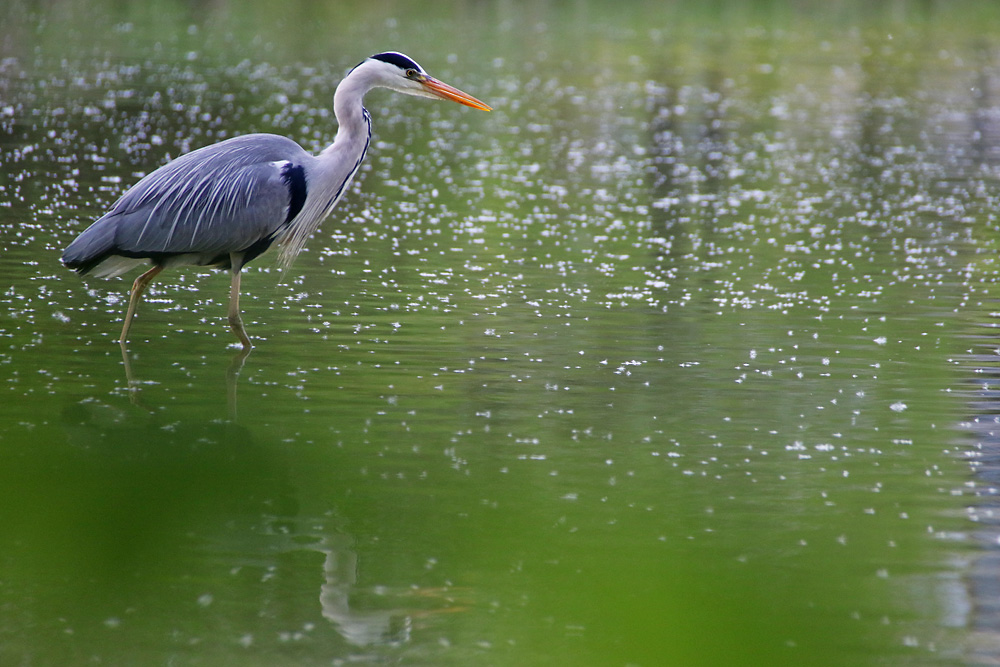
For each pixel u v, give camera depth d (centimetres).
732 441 957
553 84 3462
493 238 1712
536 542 767
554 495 844
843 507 833
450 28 4891
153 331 1218
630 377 1116
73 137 2344
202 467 879
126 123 2525
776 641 649
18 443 912
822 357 1190
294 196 1193
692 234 1783
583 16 5516
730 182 2222
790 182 2239
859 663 629
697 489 861
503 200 1988
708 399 1059
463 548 759
